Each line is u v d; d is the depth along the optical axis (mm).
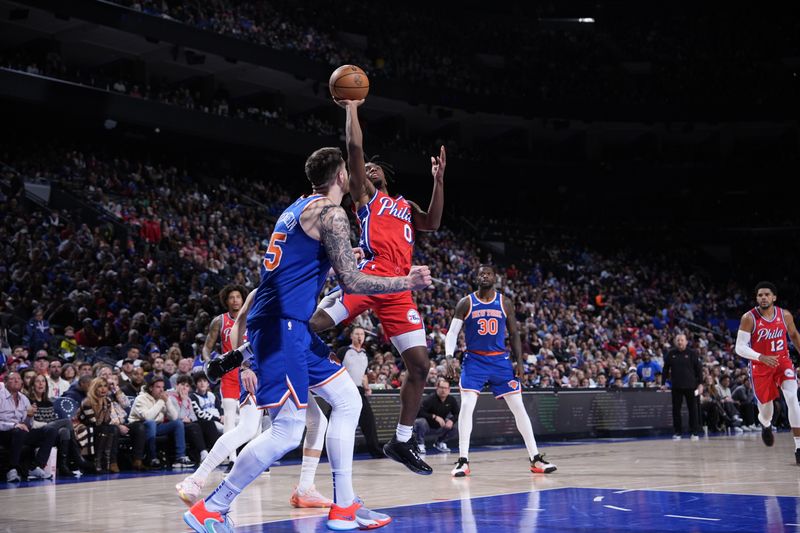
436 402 11750
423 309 18625
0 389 8250
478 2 38031
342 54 30141
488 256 29781
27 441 8383
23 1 21016
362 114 33125
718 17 38000
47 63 24000
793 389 8266
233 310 7008
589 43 37344
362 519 4270
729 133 35906
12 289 14352
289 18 30312
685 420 16391
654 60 36969
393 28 34188
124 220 19375
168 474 8750
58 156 22781
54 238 17000
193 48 24453
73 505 5680
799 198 35156
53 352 12203
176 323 14648
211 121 25469
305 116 31969
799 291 32375
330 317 4910
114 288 15367
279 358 3889
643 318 25562
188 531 4305
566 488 6133
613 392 14820
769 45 36438
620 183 33969
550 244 33062
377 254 4957
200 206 22438
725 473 7102
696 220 36469
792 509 4688
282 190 28922
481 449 11891
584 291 27641
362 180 4734
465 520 4520
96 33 24484
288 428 3859
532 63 35969
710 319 29531
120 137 26094
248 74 28234
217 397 10742
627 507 4926
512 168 32938
